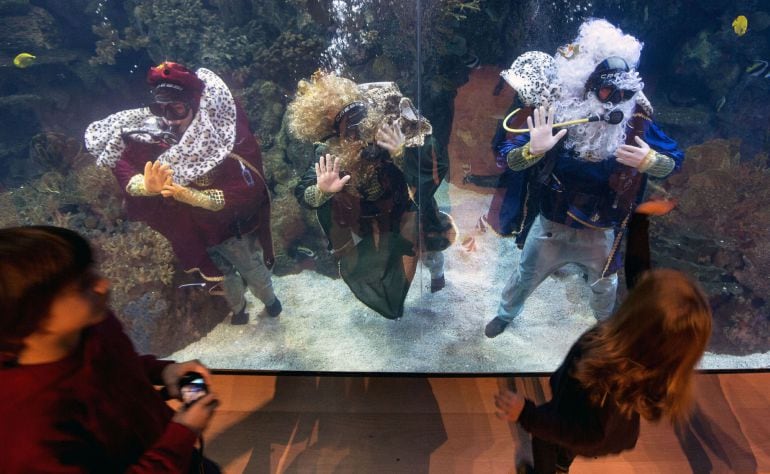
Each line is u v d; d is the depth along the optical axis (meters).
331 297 3.11
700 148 3.28
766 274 2.65
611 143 1.96
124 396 0.93
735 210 2.85
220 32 3.27
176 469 0.92
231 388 2.21
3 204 3.16
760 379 2.19
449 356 2.55
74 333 0.82
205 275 2.48
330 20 3.07
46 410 0.77
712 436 1.95
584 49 1.87
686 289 1.01
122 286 2.65
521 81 1.96
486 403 2.13
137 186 2.13
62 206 3.04
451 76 3.18
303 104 2.03
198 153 2.07
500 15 2.93
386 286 2.43
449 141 3.29
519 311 2.79
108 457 0.90
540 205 2.29
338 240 2.36
